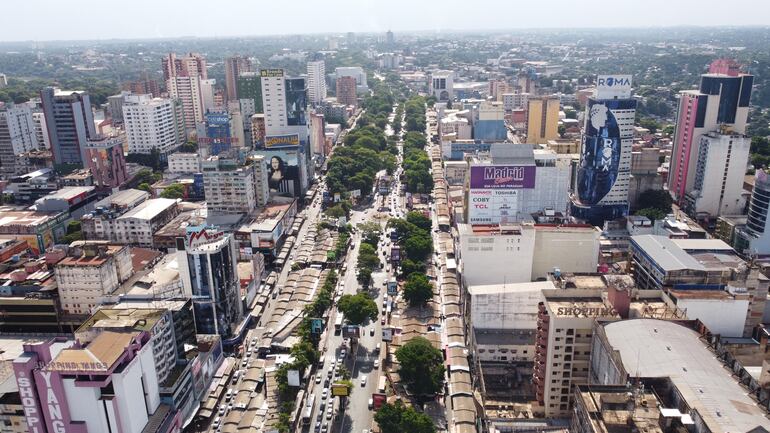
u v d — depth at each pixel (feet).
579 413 527.40
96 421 608.19
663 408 490.08
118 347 622.13
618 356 579.48
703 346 608.60
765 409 497.05
